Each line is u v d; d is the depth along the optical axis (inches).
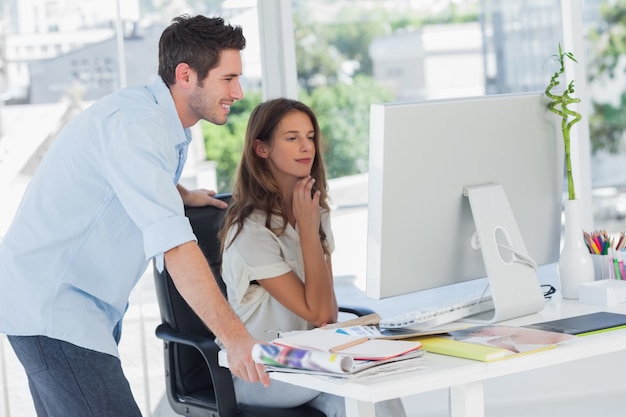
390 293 75.3
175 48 75.8
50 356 76.2
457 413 64.7
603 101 143.2
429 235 76.2
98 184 75.8
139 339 128.7
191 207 97.3
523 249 78.4
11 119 124.3
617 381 136.8
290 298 89.7
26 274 76.6
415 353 62.7
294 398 88.7
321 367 59.9
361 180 170.4
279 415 86.3
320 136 97.6
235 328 67.9
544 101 83.3
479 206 76.7
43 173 77.3
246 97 133.2
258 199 92.7
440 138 74.9
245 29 131.0
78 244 77.1
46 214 76.6
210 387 96.7
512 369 63.8
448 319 76.5
